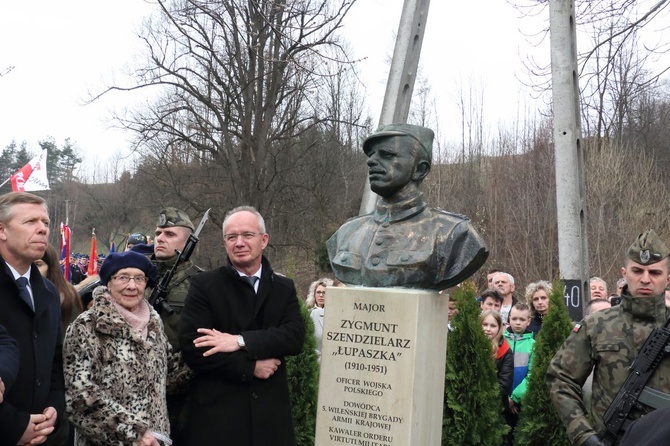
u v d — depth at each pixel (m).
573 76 7.75
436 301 4.38
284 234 23.67
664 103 22.95
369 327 4.27
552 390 4.23
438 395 4.50
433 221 4.46
